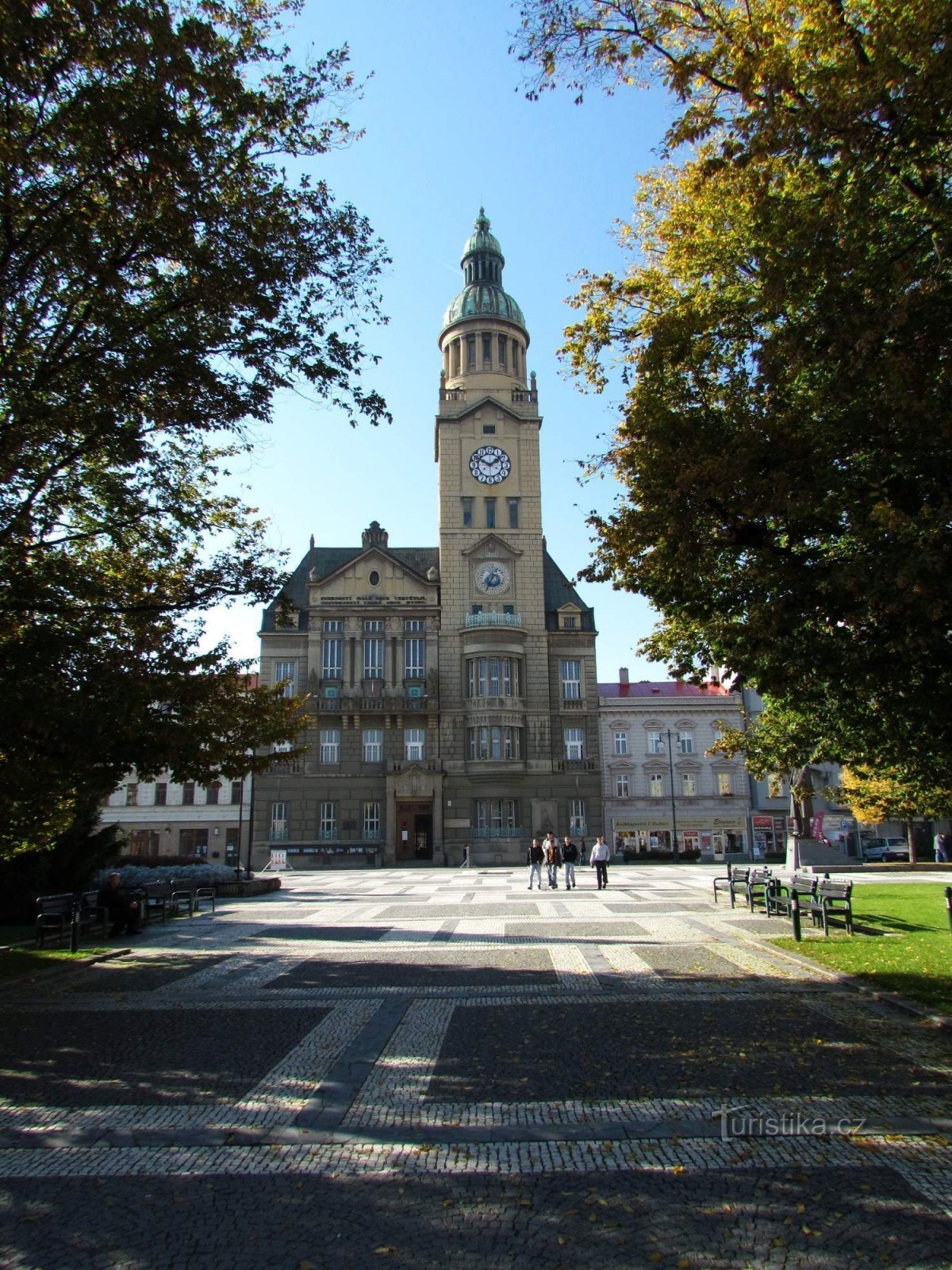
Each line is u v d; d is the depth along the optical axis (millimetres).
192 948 18891
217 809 61625
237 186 13000
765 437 10734
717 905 25234
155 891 29328
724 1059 9242
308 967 15992
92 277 12609
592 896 29094
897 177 10000
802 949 15992
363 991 13500
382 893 33500
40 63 10992
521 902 27672
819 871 38500
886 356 9438
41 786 15203
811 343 10281
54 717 12633
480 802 59406
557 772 60156
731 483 10734
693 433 11609
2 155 10898
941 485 10156
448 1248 5477
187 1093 8570
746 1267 5199
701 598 12648
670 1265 5227
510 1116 7727
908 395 9195
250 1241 5609
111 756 14820
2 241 12250
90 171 11750
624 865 57344
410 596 61844
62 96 11586
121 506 14914
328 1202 6145
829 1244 5430
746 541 11766
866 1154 6719
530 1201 6090
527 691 61188
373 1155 6945
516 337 67312
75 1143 7297
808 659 11477
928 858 58344
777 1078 8547
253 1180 6523
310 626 61125
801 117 9430
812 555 11672
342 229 13625
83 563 16250
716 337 12484
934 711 11055
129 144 11531
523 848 58688
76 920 18062
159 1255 5441
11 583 13328
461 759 59719
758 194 10406
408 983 14125
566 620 62844
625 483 13633
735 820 64750
